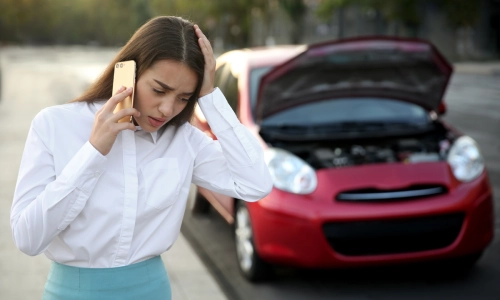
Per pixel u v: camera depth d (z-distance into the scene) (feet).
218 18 150.30
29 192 5.63
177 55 5.51
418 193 13.46
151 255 6.05
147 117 5.71
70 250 5.82
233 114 6.25
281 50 18.52
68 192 5.36
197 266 14.69
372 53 13.91
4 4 177.99
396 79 15.38
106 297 5.89
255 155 6.32
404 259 13.44
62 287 5.95
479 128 37.11
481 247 13.98
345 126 16.10
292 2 112.98
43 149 5.70
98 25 309.42
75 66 121.39
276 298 13.73
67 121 5.79
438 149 14.48
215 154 6.43
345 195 13.33
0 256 15.19
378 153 14.26
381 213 13.16
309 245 13.20
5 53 200.13
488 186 14.23
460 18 94.58
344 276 15.03
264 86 14.25
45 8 290.56
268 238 13.52
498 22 109.29
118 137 5.84
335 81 15.06
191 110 6.18
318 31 135.85
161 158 5.97
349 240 13.20
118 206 5.76
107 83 5.96
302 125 16.03
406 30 99.86
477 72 80.33
